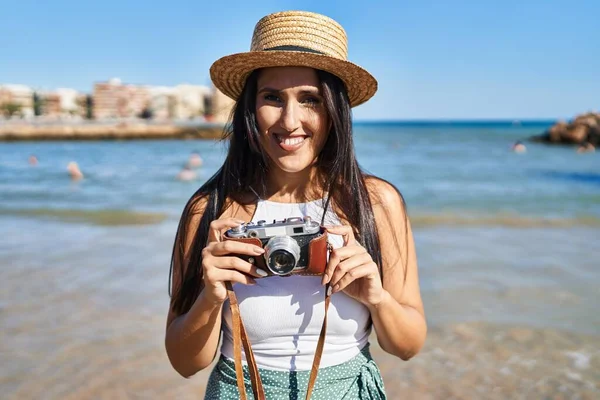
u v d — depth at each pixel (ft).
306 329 5.69
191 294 6.29
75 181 59.88
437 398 12.28
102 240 27.78
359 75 5.76
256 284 5.68
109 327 16.24
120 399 12.32
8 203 42.24
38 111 404.57
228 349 5.98
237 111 6.25
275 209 6.21
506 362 13.85
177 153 118.42
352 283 5.66
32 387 12.79
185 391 12.70
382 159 93.30
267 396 5.68
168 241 27.50
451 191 48.91
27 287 19.85
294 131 5.72
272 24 5.75
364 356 6.09
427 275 20.88
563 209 37.88
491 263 22.53
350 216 6.04
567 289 19.07
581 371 13.34
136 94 428.97
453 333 15.55
